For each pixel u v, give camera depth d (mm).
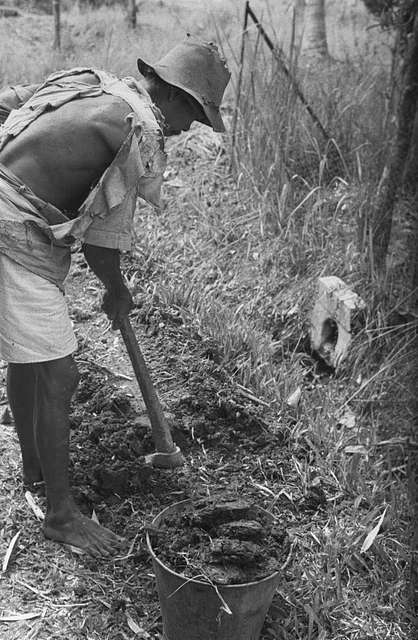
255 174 5207
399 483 3660
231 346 4172
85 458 3535
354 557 3365
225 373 4039
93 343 4207
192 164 5477
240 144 5375
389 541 3436
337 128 5340
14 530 3334
